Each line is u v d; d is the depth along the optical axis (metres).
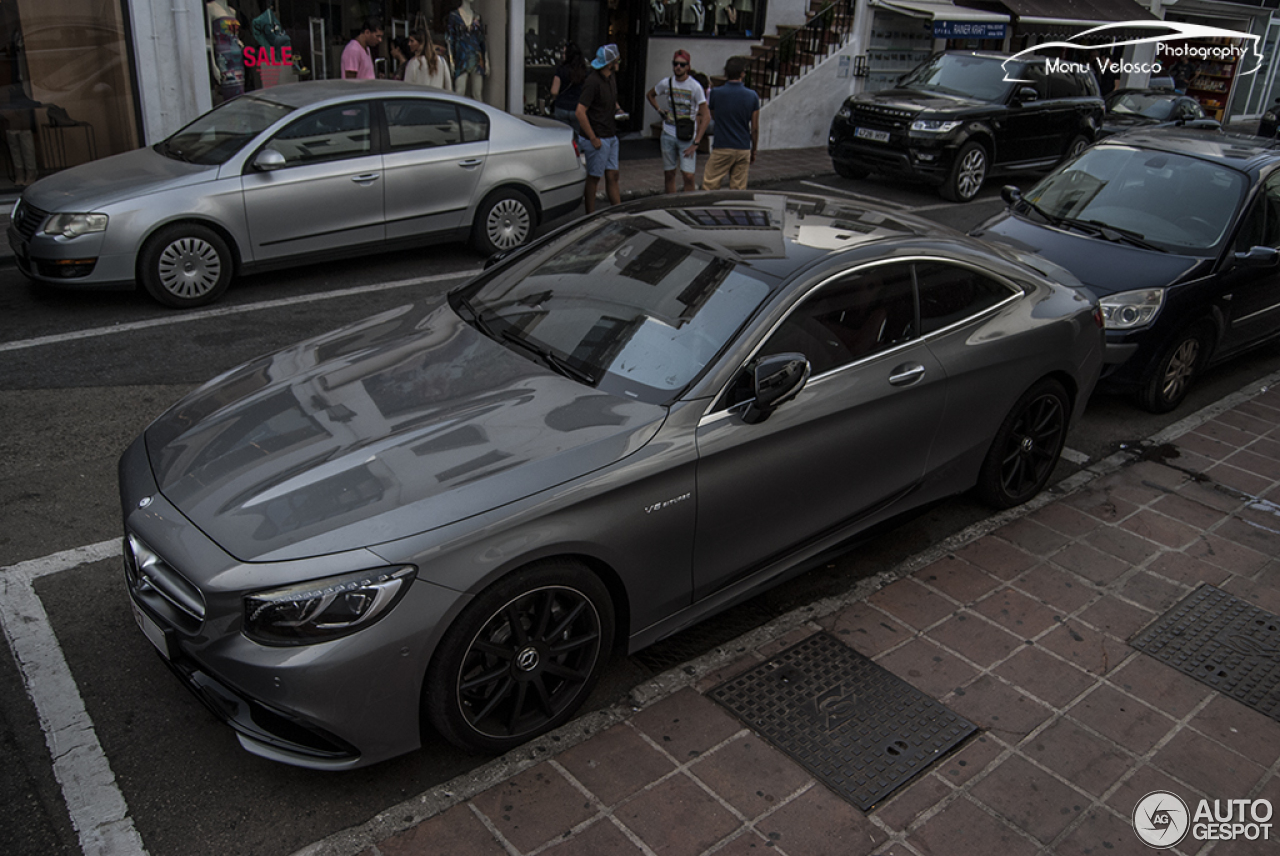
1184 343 6.23
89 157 10.74
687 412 3.40
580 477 3.11
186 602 2.88
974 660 3.81
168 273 7.25
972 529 4.82
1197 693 3.70
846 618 4.04
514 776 3.11
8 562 4.14
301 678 2.72
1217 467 5.64
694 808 3.01
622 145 15.30
